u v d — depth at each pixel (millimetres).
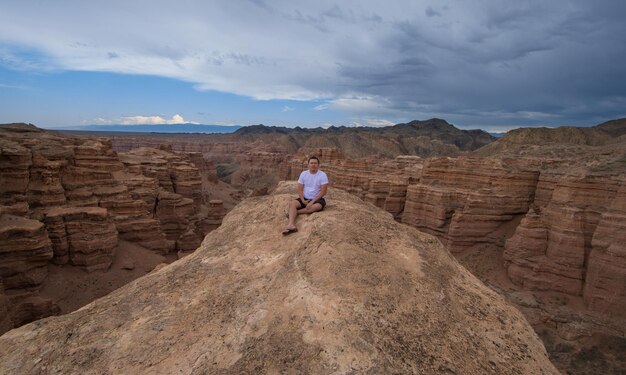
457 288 6195
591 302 34719
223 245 7340
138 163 59125
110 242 34281
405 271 6043
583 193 38344
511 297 37625
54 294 29391
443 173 57000
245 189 124000
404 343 4594
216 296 5578
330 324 4684
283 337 4598
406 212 58594
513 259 42031
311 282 5375
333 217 7438
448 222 53375
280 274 5746
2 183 31703
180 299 5641
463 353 4738
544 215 41375
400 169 78250
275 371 4215
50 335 5141
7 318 22844
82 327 5230
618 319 32438
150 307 5539
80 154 40750
